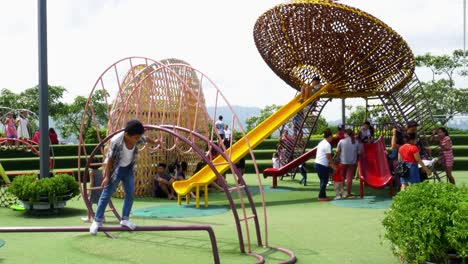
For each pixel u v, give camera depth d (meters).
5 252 6.83
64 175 10.74
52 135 23.58
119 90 11.73
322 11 13.04
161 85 13.99
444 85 38.03
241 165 15.63
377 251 6.61
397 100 15.19
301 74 15.90
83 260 6.34
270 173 15.51
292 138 17.58
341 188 12.47
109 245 7.21
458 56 37.69
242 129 7.50
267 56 15.76
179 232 8.23
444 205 4.93
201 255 6.53
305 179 16.20
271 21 14.48
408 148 10.06
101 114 46.38
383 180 12.41
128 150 6.27
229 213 10.47
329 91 15.13
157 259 6.35
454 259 4.89
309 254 6.51
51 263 6.20
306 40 14.18
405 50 13.67
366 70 14.11
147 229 5.69
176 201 12.77
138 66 13.53
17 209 10.97
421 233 4.93
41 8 10.84
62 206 10.55
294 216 9.84
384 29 13.04
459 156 21.66
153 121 13.59
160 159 13.98
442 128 13.55
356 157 12.59
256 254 6.46
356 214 9.95
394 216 5.32
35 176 10.84
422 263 5.06
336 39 13.69
